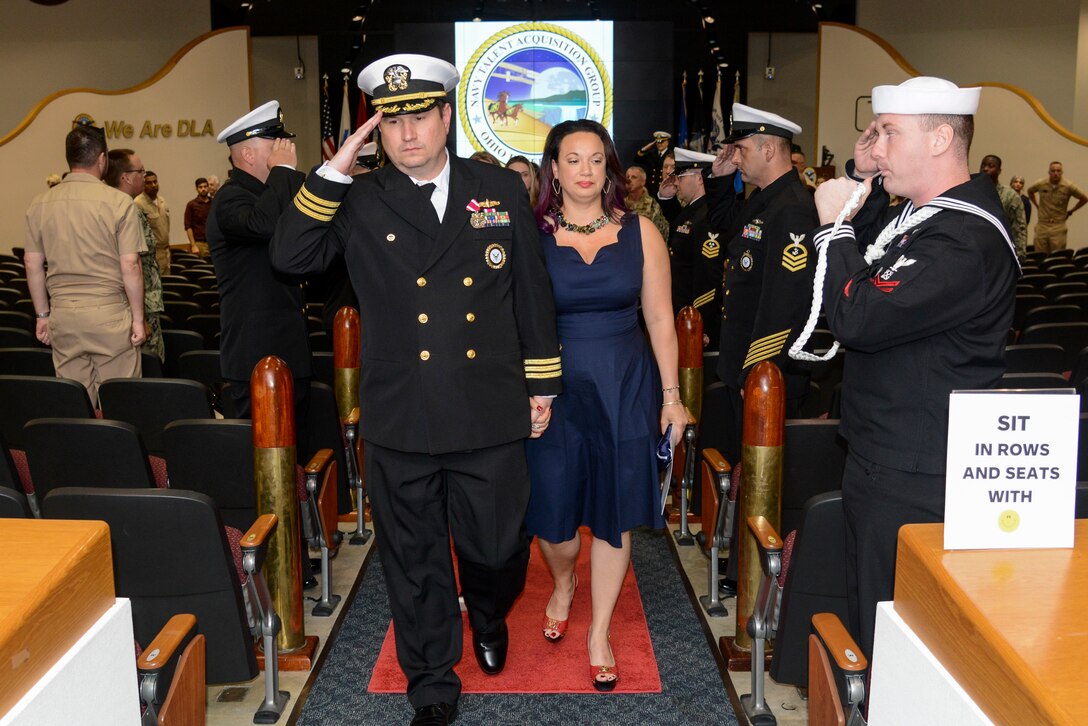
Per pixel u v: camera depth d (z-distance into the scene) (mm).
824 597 2350
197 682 1831
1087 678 931
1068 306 5203
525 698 2760
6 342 4949
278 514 2836
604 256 2664
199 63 13938
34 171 12789
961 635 1083
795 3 15492
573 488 2777
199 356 4262
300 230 2377
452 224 2412
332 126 16391
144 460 2732
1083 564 1198
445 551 2580
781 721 2656
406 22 15297
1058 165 11242
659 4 15398
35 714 1006
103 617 1192
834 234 1956
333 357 4344
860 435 2002
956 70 15172
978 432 1258
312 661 2965
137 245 4277
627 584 3529
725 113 15945
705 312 5008
